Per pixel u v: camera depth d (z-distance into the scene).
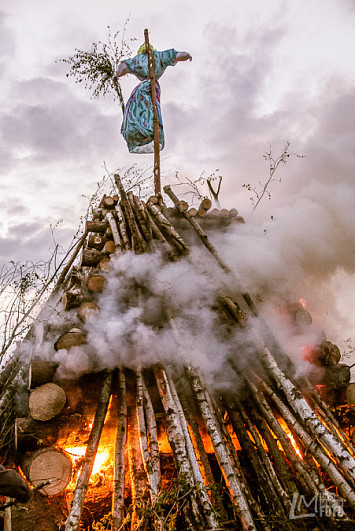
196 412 4.30
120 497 3.47
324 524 3.32
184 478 3.36
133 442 3.89
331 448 3.77
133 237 5.72
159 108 7.78
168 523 3.15
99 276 5.08
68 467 3.70
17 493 1.69
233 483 3.46
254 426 4.15
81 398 4.25
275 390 4.34
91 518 3.62
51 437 3.95
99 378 4.39
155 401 4.37
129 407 4.28
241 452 4.19
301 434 3.93
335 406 4.85
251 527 3.17
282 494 3.46
